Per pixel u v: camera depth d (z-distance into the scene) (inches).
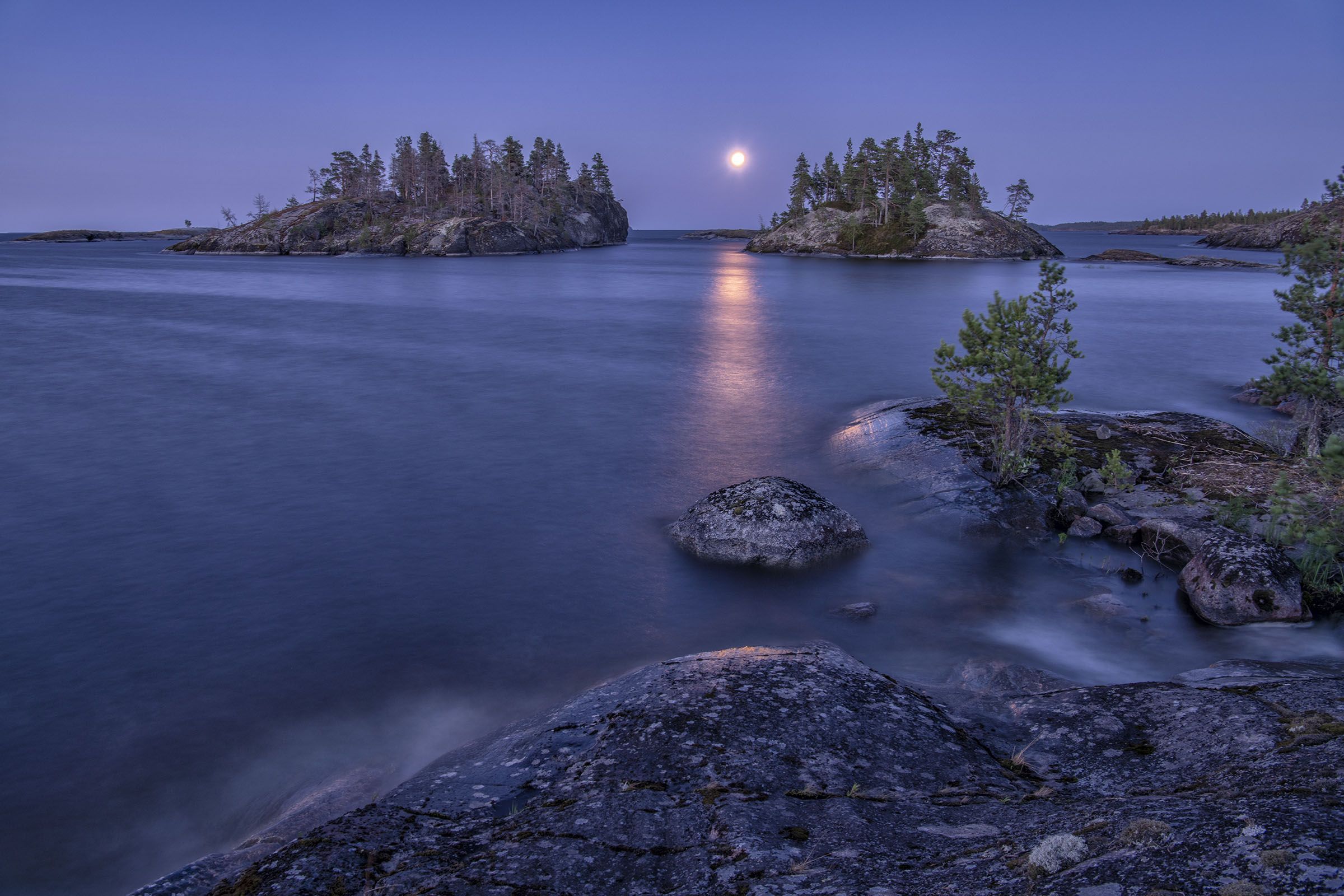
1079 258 5940.0
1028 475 673.6
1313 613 446.6
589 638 446.0
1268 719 258.1
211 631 453.1
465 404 1082.7
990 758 268.4
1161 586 506.9
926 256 5718.5
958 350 1529.3
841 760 255.9
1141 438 759.1
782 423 964.0
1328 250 666.2
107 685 395.2
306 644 437.7
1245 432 812.0
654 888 184.9
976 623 461.1
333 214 6752.0
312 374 1299.2
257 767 330.0
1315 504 488.7
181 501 679.7
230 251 6599.4
